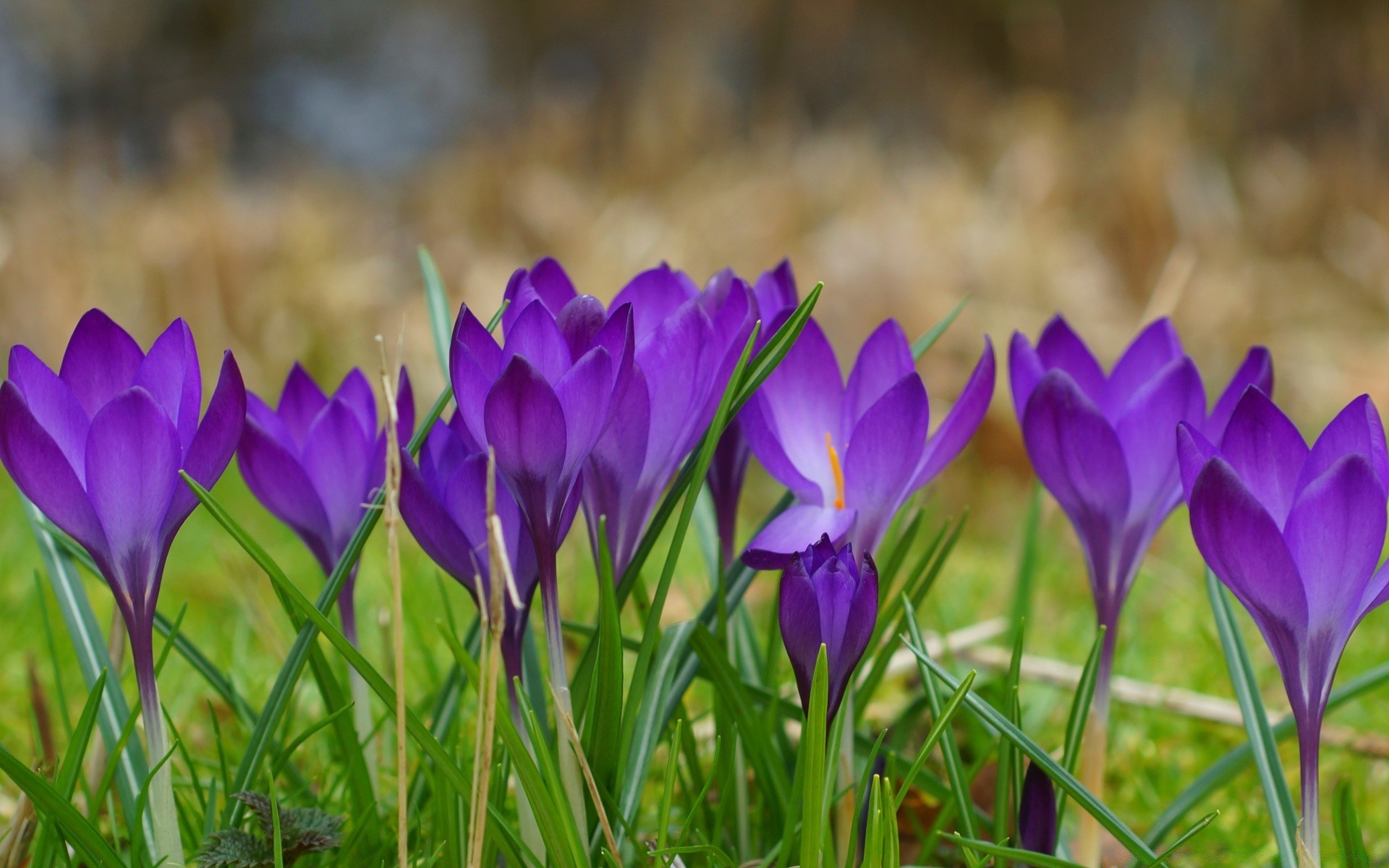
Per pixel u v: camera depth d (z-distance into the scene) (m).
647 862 1.12
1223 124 4.84
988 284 3.09
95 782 1.18
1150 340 1.15
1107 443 1.13
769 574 1.96
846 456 1.12
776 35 6.95
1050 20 5.88
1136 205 3.64
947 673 1.13
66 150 5.35
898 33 6.91
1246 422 1.11
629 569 1.12
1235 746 1.34
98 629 1.16
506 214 3.98
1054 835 1.13
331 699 1.15
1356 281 3.96
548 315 1.10
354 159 6.72
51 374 1.10
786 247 3.51
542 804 1.11
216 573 1.99
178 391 1.11
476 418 1.10
